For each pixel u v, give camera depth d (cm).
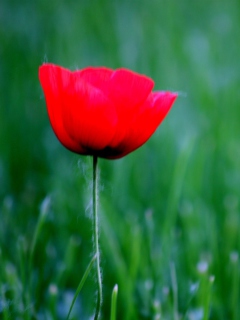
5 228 108
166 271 98
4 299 85
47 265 103
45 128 158
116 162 126
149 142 139
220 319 94
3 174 137
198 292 92
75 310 94
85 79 75
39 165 146
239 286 98
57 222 113
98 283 75
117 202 118
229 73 167
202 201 120
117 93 73
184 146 108
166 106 74
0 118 157
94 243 76
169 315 92
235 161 127
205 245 108
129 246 100
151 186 130
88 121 73
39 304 93
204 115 145
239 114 146
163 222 113
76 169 123
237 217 111
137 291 97
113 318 77
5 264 95
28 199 122
